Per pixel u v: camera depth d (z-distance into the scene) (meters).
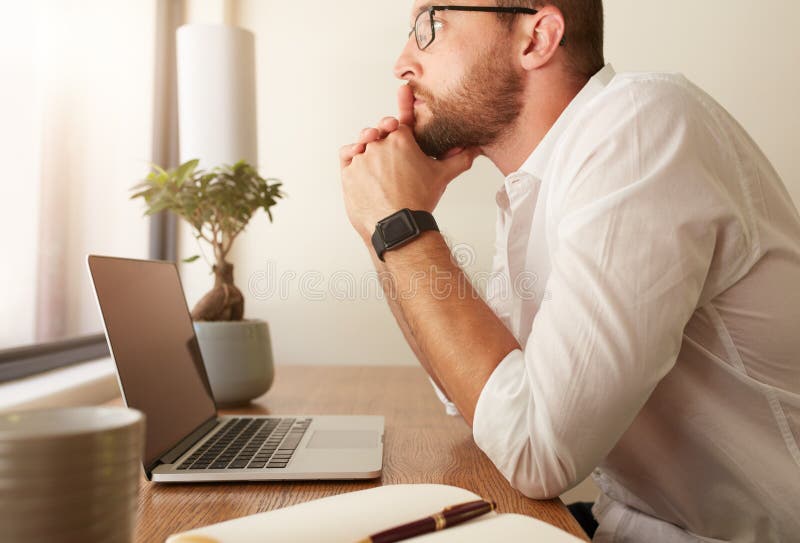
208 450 0.77
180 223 2.24
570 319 0.69
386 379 1.56
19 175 1.48
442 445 0.88
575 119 0.86
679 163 0.73
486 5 1.00
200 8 2.30
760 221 0.79
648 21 2.24
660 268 0.69
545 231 0.99
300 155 2.26
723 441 0.81
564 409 0.66
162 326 0.87
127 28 2.03
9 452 0.28
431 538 0.44
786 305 0.80
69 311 1.73
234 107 1.77
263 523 0.47
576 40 1.00
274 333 2.24
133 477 0.32
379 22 2.28
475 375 0.72
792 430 0.81
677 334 0.70
